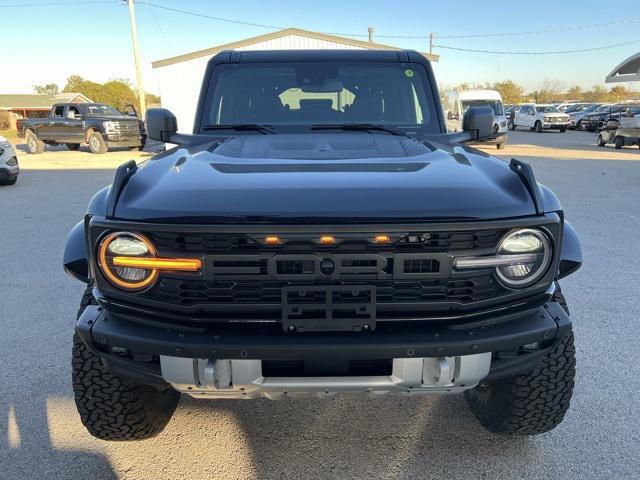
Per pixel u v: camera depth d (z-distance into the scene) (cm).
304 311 183
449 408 296
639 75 2502
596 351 355
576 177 1227
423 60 345
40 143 2073
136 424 248
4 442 266
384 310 189
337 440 270
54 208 889
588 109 3578
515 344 194
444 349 187
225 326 189
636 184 1116
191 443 268
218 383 192
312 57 341
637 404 294
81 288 491
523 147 2175
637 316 414
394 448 262
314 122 331
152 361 204
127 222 186
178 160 239
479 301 191
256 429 280
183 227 180
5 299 462
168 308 190
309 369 193
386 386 194
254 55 345
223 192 191
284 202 184
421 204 185
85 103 2059
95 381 233
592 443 262
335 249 181
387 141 282
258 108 336
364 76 339
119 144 2016
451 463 251
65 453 259
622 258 571
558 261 199
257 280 185
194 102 2100
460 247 186
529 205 195
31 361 348
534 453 256
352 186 193
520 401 237
